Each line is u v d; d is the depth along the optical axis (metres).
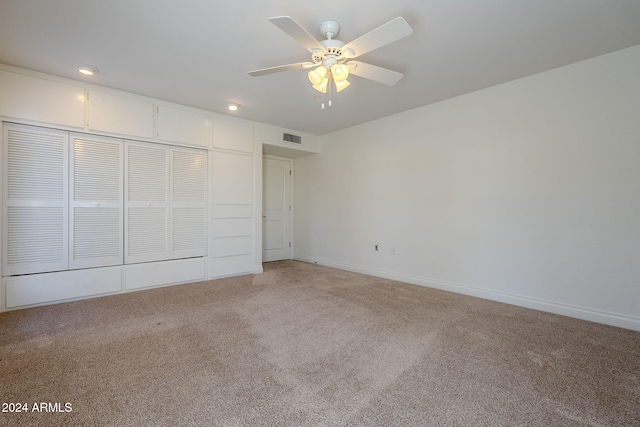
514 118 3.00
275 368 1.82
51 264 2.95
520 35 2.20
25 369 1.77
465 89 3.23
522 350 2.05
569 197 2.70
